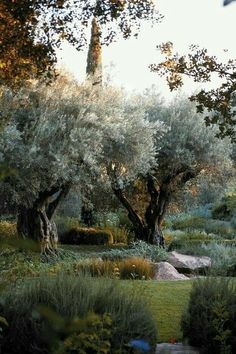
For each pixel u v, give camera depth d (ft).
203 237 61.62
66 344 10.00
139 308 14.38
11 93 41.16
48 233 45.19
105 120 45.14
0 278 15.89
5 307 14.03
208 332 16.20
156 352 15.60
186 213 82.43
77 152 41.47
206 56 21.31
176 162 54.90
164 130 50.80
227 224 71.46
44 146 41.37
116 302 14.35
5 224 52.60
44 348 13.23
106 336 12.55
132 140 47.70
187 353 16.06
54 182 41.91
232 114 21.18
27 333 13.48
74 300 13.80
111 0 24.90
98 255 44.60
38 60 25.23
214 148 55.21
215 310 15.60
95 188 53.11
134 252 45.06
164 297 22.81
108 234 60.44
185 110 56.13
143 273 34.32
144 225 58.03
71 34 25.43
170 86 22.93
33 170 41.06
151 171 51.80
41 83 43.04
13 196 41.09
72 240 59.98
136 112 49.26
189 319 17.34
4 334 13.74
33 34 24.97
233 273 36.94
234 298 16.92
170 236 63.72
